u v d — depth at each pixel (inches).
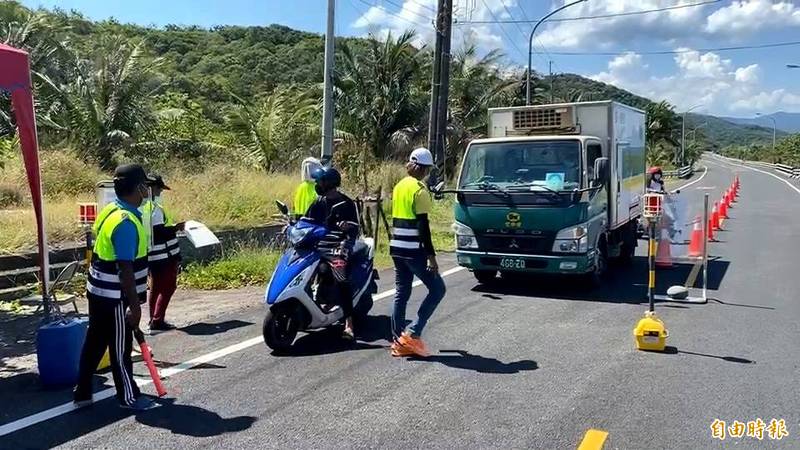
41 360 217.9
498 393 212.4
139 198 199.9
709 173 2549.2
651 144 2832.2
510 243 361.4
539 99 1558.8
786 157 3184.1
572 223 347.9
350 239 272.8
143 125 877.8
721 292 374.0
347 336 278.1
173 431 184.5
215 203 522.6
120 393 199.9
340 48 1077.1
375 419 192.1
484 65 1250.0
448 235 626.8
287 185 628.7
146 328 294.5
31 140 253.6
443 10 616.7
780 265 462.9
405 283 255.4
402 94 1083.3
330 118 529.3
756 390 213.6
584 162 361.7
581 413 195.2
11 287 343.0
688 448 172.4
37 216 257.0
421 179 254.4
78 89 850.1
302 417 193.9
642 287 389.7
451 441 176.7
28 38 913.5
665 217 462.3
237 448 173.6
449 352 259.0
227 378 228.7
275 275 263.0
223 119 1107.3
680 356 251.0
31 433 183.5
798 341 270.8
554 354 254.8
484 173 382.3
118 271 195.6
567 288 387.5
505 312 327.0
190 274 398.6
